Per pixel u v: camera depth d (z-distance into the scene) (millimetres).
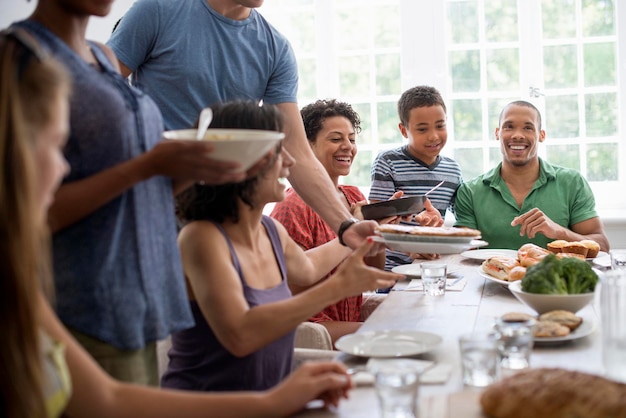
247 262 1641
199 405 1078
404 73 4031
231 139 1265
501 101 3969
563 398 1003
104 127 1284
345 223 2008
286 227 2486
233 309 1483
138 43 2039
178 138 1362
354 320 2602
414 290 2127
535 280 1675
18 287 885
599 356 1393
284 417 1126
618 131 3873
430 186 3254
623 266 2170
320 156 2887
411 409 1075
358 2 4047
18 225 877
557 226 2818
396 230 1857
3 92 880
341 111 2898
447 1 3957
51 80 925
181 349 1659
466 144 4020
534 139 3178
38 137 905
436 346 1446
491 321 1710
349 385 1177
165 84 2078
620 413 970
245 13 2148
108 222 1281
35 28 1271
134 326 1311
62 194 1210
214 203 1609
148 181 1364
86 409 1022
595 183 3932
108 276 1280
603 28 3838
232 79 2125
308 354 1814
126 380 1316
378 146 4121
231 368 1577
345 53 4102
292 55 2275
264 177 1634
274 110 1687
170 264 1421
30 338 901
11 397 896
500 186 3215
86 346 1277
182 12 2059
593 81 3879
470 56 3973
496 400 1052
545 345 1478
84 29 1387
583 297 1620
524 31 3902
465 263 2562
